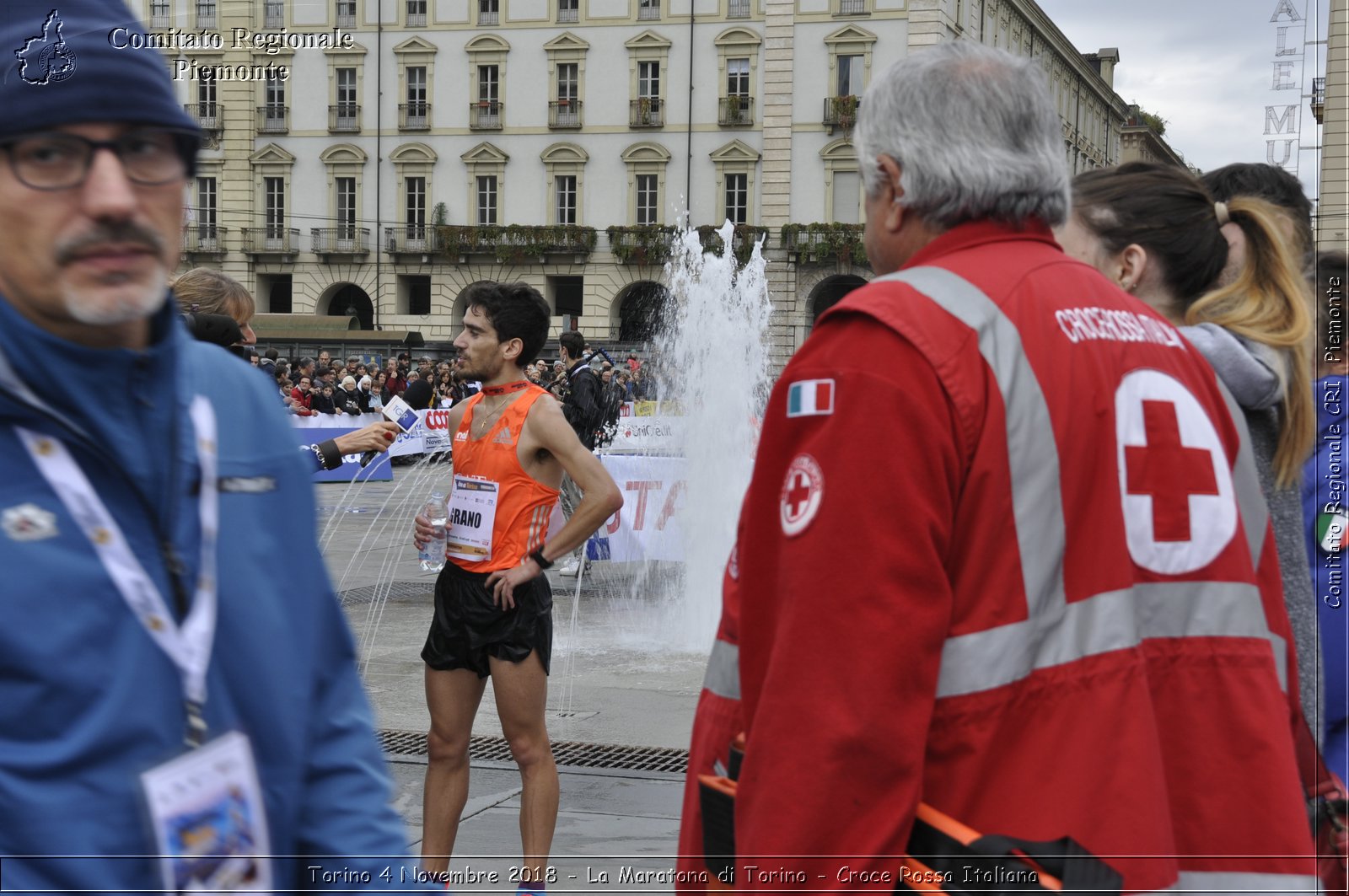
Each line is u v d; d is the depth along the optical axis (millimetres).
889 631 1480
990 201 1720
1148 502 1639
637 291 48531
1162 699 1627
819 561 1514
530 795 3547
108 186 1314
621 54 47219
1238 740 1630
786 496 1586
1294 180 2658
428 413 20469
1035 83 1756
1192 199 2348
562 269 47875
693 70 46906
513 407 3523
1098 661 1566
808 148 46031
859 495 1508
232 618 1417
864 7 45125
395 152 47875
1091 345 1650
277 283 49188
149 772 1329
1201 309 2260
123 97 1321
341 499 16406
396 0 47656
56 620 1277
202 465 1427
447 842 3547
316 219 47906
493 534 3498
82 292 1312
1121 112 68750
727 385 9758
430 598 9547
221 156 47406
